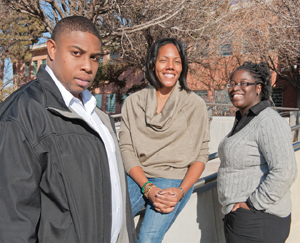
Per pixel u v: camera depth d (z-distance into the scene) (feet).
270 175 4.64
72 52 3.42
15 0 23.43
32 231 2.77
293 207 8.50
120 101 52.37
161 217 4.89
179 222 5.87
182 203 5.38
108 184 3.64
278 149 4.62
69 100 3.61
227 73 45.50
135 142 5.57
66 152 3.21
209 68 45.57
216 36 33.14
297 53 33.88
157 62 5.69
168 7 26.84
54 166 3.07
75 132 3.41
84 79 3.57
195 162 5.62
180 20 28.81
